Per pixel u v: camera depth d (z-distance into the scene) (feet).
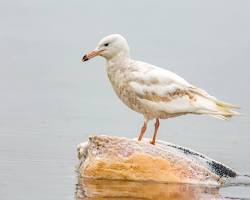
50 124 62.95
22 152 50.85
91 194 40.45
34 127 61.26
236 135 61.57
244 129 64.54
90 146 44.83
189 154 46.21
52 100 76.02
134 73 44.78
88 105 73.72
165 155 44.21
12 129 59.77
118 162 43.83
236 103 78.64
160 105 44.37
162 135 60.75
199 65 103.60
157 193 41.34
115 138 44.57
